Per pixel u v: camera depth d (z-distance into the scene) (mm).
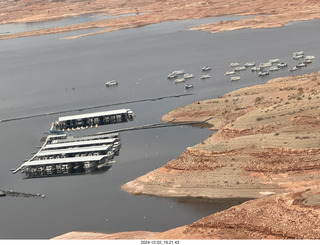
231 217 147625
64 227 185875
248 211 147125
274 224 140000
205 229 147875
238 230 143375
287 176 192125
